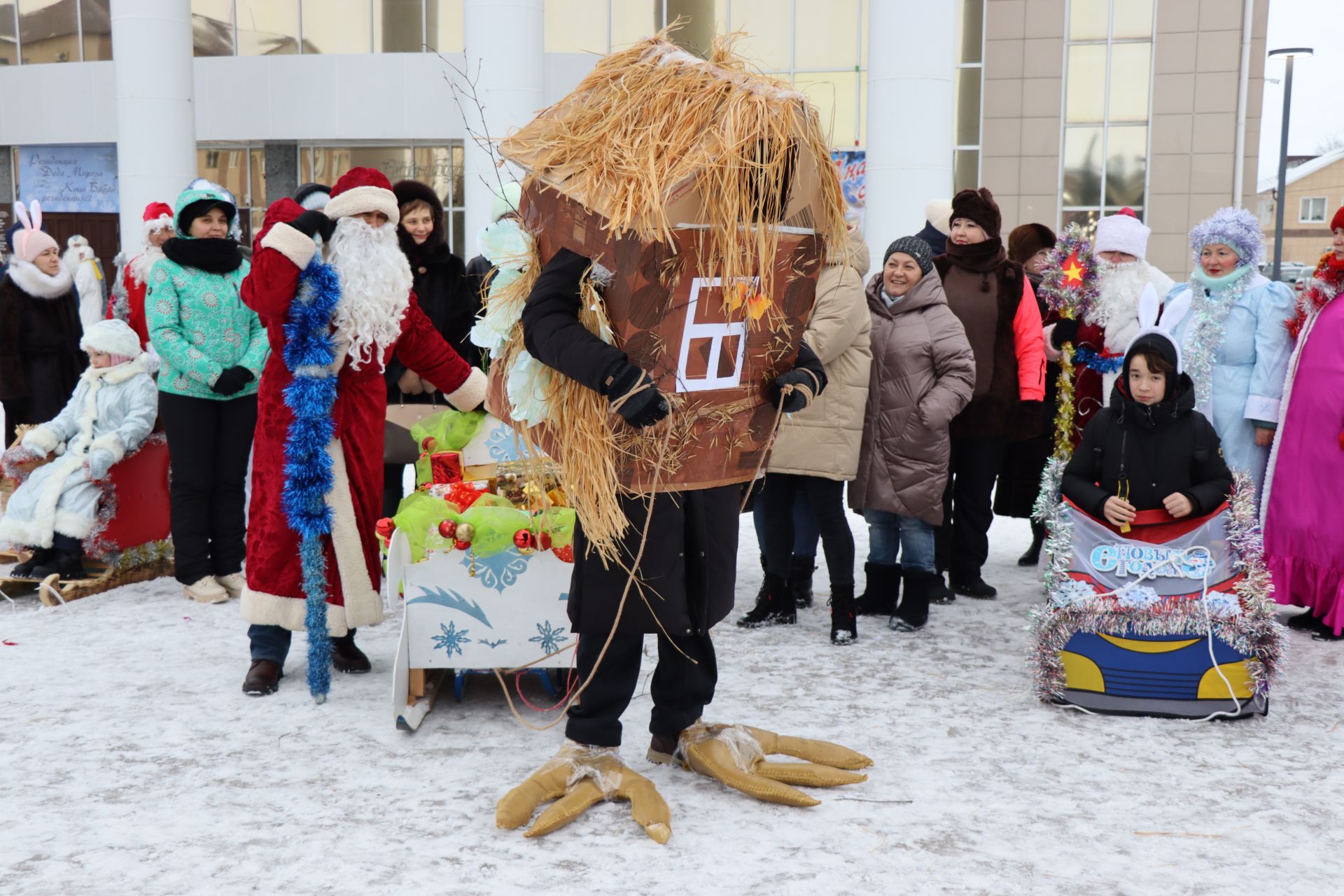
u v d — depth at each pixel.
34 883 2.44
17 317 6.45
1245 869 2.54
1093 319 5.23
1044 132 16.78
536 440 2.77
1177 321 3.88
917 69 9.10
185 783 3.00
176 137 13.54
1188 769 3.15
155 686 3.83
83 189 18.27
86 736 3.35
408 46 16.33
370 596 3.79
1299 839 2.70
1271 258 53.97
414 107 16.23
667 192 2.36
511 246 2.75
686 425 2.64
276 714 3.57
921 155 9.22
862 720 3.53
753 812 2.84
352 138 16.48
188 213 4.88
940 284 4.65
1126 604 3.67
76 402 5.27
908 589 4.64
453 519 3.44
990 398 5.04
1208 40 16.28
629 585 2.77
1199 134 16.48
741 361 2.69
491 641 3.48
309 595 3.61
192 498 4.96
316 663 3.64
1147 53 16.47
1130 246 5.30
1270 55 15.94
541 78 11.11
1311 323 4.64
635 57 2.71
